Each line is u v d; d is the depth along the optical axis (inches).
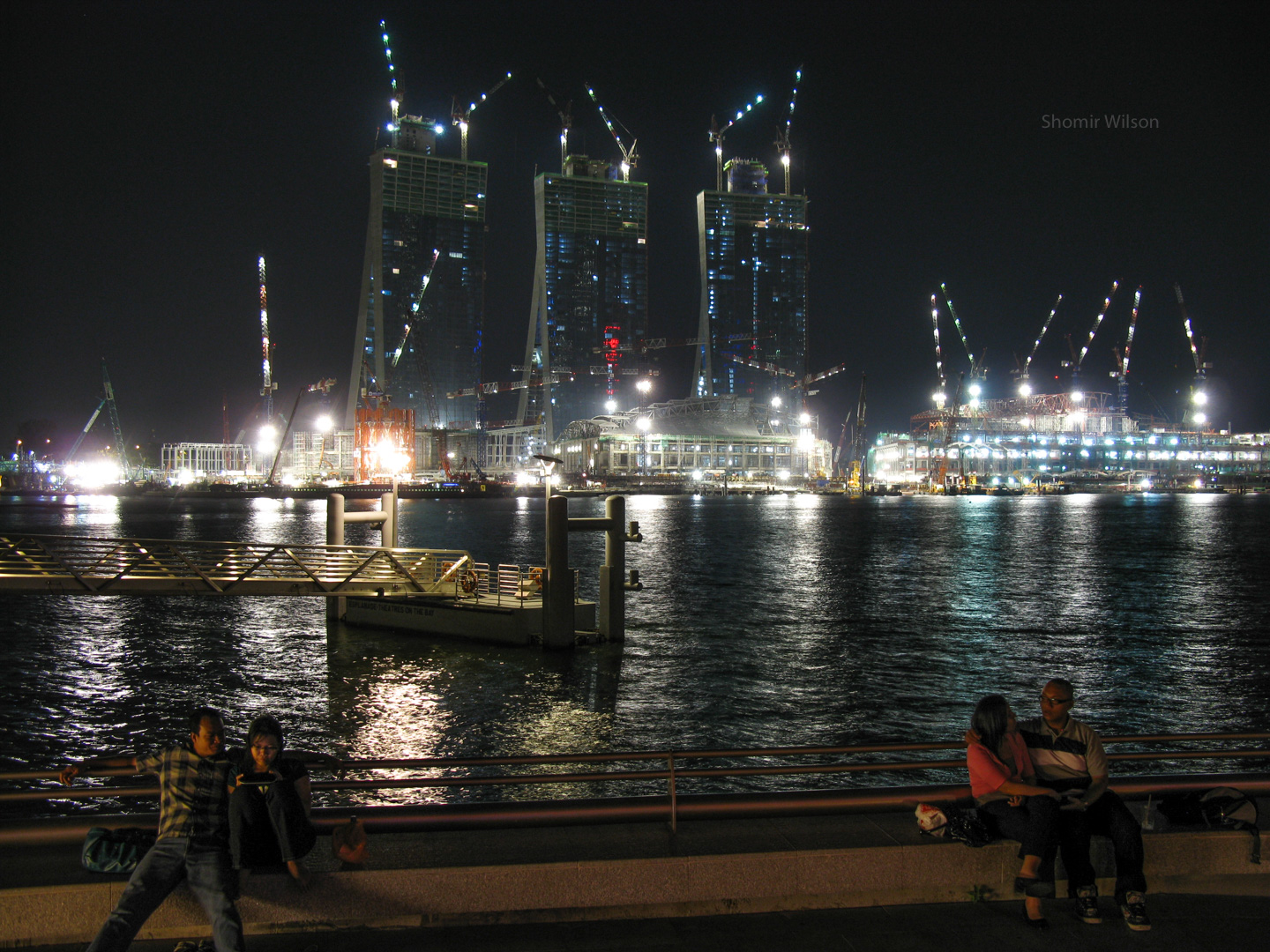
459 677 1382.9
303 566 1616.6
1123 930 302.0
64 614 2150.6
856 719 1167.6
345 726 1136.8
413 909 298.8
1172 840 329.7
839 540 4751.5
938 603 2297.0
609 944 289.7
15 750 1051.3
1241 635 1797.5
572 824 344.8
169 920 299.7
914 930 300.8
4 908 285.0
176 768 296.5
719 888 311.1
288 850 291.4
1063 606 2244.1
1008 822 316.8
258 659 1550.2
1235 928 301.9
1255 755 364.5
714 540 4753.9
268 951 284.8
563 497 1568.7
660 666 1476.4
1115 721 1158.3
